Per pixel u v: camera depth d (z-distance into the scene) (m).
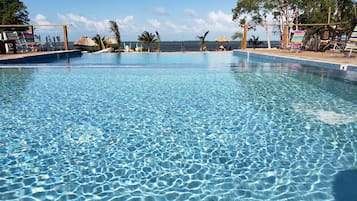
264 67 9.21
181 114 4.25
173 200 2.03
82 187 2.21
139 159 2.71
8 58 9.59
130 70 8.98
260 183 2.24
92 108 4.59
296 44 13.59
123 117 4.10
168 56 17.14
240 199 2.02
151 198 2.06
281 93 5.62
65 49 16.16
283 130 3.47
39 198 2.06
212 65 9.26
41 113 4.29
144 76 7.95
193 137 3.29
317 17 16.95
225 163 2.61
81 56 16.95
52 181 2.30
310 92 5.66
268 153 2.81
